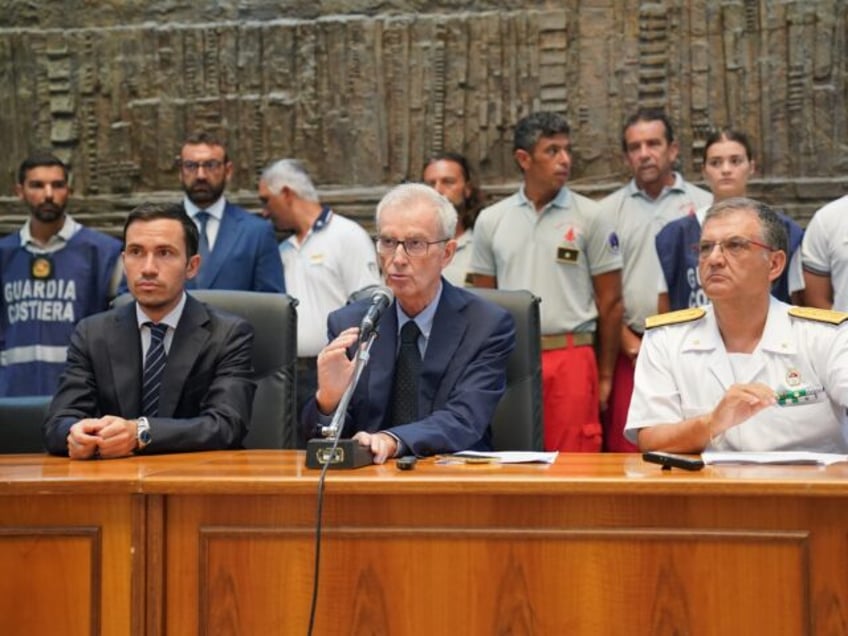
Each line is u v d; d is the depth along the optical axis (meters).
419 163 5.57
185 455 2.95
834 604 2.18
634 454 2.86
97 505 2.31
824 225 4.26
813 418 2.94
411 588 2.27
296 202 5.19
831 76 5.30
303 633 2.28
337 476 2.28
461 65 5.54
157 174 5.73
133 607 2.29
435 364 3.18
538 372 3.42
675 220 4.61
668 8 5.42
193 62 5.71
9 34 5.79
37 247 5.23
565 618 2.24
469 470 2.42
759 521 2.21
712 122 5.39
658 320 3.16
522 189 4.92
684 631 2.22
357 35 5.61
